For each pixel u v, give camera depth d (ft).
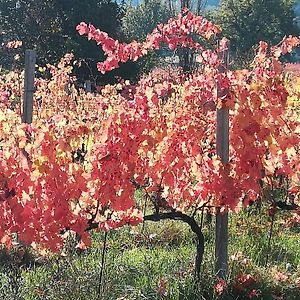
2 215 11.89
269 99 14.20
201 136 14.87
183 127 14.48
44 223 12.07
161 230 20.27
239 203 15.10
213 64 14.57
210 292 14.42
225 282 14.67
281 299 14.48
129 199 12.84
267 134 14.26
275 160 15.53
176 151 14.26
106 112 14.56
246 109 14.21
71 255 15.35
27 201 11.93
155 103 13.05
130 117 12.69
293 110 15.97
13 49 63.57
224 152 14.96
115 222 13.32
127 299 13.43
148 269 15.34
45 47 75.10
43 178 12.03
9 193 11.87
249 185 14.67
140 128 12.73
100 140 12.60
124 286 14.01
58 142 12.09
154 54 66.08
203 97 14.88
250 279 14.73
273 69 14.19
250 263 15.93
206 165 14.61
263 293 14.62
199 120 14.85
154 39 14.93
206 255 16.49
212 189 14.58
